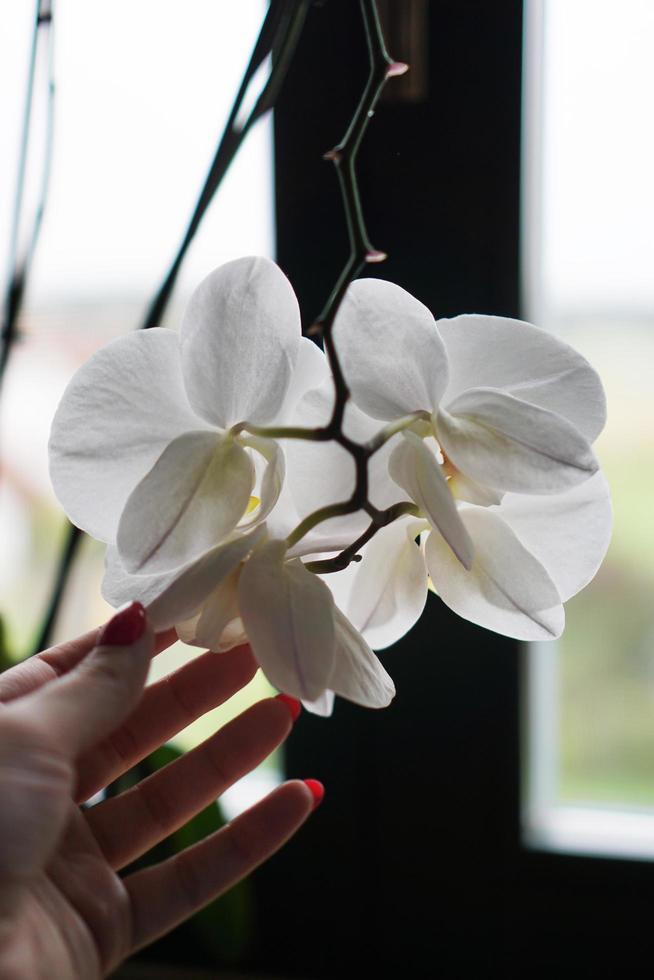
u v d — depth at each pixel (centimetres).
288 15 54
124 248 72
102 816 56
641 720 74
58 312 73
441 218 65
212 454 44
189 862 53
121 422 46
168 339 45
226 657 57
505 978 72
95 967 50
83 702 44
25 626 78
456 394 46
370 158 65
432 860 71
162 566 43
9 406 75
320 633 42
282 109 65
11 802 43
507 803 69
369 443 43
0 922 44
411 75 62
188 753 56
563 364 46
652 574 73
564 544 48
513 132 63
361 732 70
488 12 63
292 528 45
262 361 44
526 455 42
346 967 73
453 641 68
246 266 43
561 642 73
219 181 54
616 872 69
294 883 73
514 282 65
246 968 74
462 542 41
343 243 66
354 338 44
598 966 71
